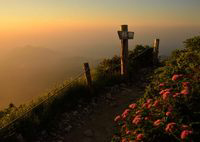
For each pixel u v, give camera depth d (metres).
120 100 8.56
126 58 9.90
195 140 3.80
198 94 4.88
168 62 8.50
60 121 6.96
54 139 6.21
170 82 6.05
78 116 7.37
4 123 6.13
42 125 6.56
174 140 3.97
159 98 5.39
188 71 6.48
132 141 4.21
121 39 9.61
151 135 4.20
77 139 6.24
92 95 8.62
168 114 4.27
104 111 7.75
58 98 7.66
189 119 4.33
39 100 7.52
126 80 10.09
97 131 6.57
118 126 6.46
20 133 5.92
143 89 9.50
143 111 5.12
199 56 7.18
